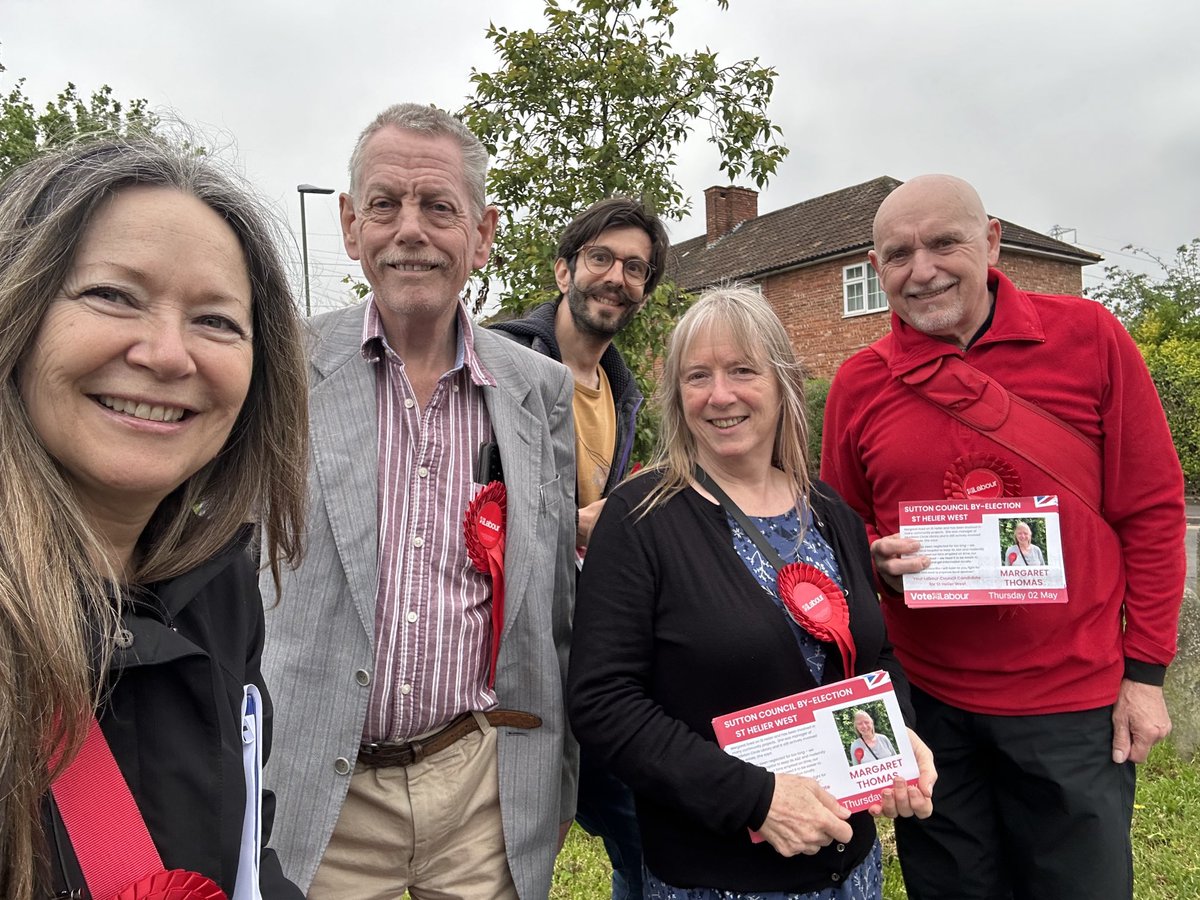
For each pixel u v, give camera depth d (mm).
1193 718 4395
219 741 1069
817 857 1704
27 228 911
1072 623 2170
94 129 1009
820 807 1594
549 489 2010
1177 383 14484
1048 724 2160
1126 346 2203
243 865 1098
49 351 902
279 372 1222
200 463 1051
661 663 1772
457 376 1943
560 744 1960
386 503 1797
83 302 917
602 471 2885
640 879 2559
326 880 1751
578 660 1784
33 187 926
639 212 2820
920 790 1703
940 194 2262
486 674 1877
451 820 1806
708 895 1699
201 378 1005
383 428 1839
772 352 1908
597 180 4926
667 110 5023
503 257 5000
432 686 1772
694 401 1883
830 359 16750
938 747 2320
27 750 833
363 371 1857
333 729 1682
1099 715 2178
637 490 1907
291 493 1283
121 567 1061
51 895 892
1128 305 35219
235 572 1291
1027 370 2248
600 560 1834
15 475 878
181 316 976
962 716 2266
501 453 1914
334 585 1716
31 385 913
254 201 1115
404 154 1839
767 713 1680
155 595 1092
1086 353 2217
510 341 2156
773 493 1994
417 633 1764
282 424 1245
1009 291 2324
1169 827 3590
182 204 979
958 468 2238
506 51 4996
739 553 1831
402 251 1832
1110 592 2217
